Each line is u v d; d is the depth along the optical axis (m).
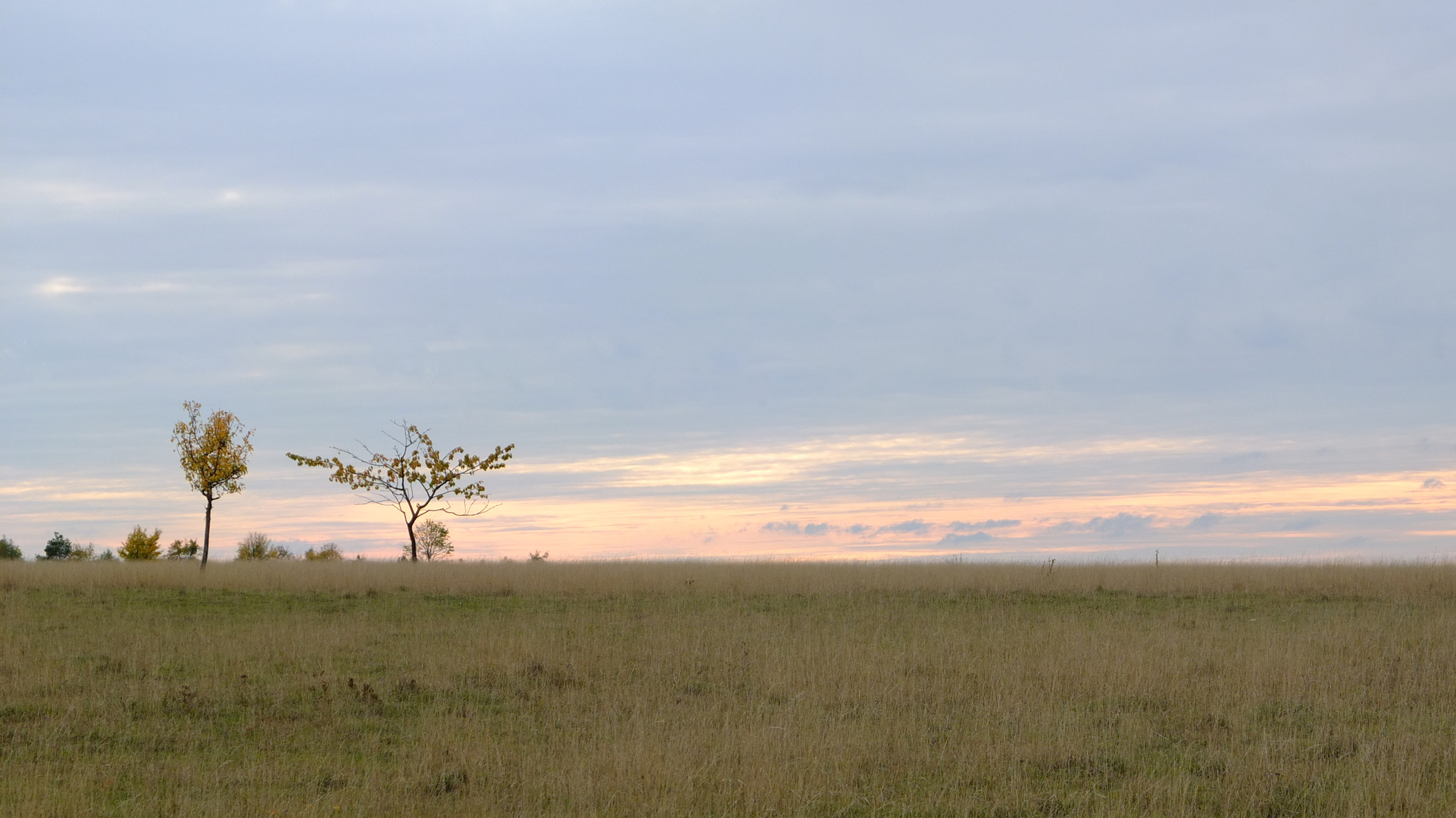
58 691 12.85
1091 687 13.43
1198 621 20.33
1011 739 10.88
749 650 16.33
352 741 10.90
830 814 8.56
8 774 9.34
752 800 8.58
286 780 9.32
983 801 8.86
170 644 16.72
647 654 16.16
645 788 8.75
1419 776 9.24
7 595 23.70
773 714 11.97
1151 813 8.53
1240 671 14.31
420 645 16.97
